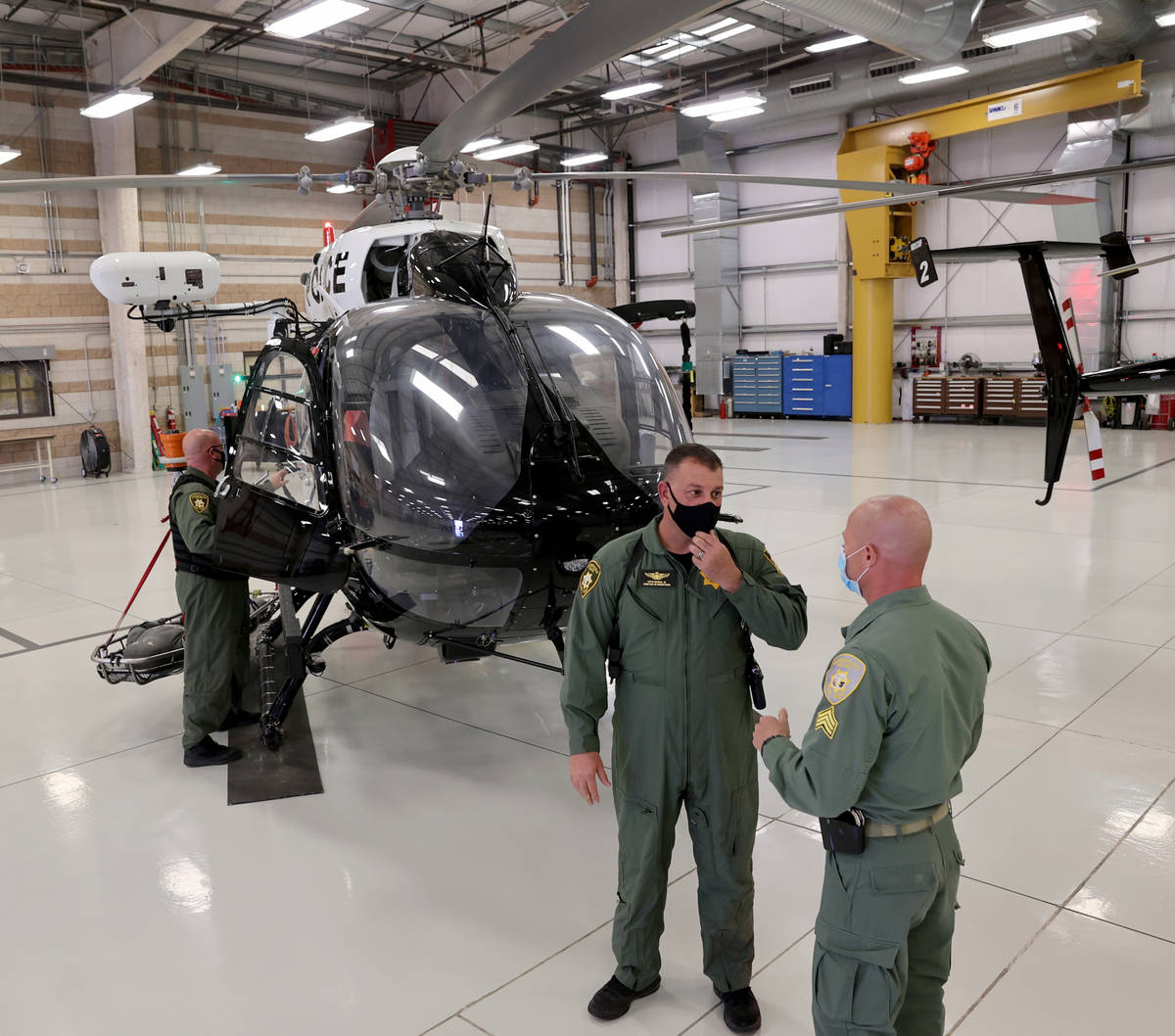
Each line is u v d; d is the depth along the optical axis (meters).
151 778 3.35
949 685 1.48
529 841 2.84
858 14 6.15
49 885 2.64
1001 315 13.98
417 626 3.23
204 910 2.50
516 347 3.30
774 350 16.62
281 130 13.84
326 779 3.30
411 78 14.67
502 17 12.25
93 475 12.06
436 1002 2.11
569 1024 2.02
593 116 16.69
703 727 1.89
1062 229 12.48
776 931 2.33
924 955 1.56
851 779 1.42
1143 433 12.29
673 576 1.88
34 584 6.30
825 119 15.25
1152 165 2.46
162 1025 2.05
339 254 4.30
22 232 11.68
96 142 12.06
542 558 2.96
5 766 3.48
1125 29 10.66
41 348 11.86
